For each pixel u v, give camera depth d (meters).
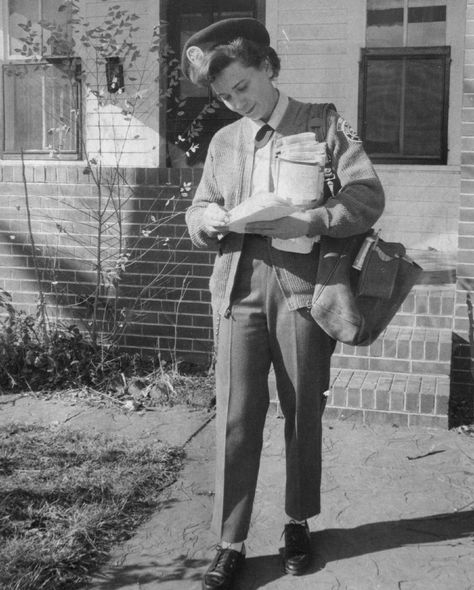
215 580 3.00
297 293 2.96
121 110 5.94
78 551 3.24
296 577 3.12
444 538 3.40
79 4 5.97
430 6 5.59
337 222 2.80
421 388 4.72
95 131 6.03
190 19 5.88
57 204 5.80
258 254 2.98
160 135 5.94
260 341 3.03
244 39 2.85
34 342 5.60
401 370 5.00
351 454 4.26
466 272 5.08
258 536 3.42
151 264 5.63
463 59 5.48
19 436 4.47
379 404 4.70
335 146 2.93
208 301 5.55
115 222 5.69
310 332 2.99
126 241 5.68
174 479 3.96
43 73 6.11
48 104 6.13
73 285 5.80
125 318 5.59
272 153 2.95
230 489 3.06
